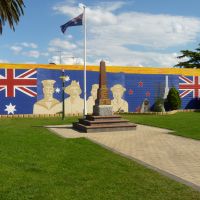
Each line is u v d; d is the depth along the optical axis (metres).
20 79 27.84
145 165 10.22
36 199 6.99
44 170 9.39
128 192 7.52
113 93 30.72
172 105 31.88
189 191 7.60
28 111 28.03
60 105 28.95
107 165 10.10
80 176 8.81
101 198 7.11
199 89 34.12
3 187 7.75
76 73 29.48
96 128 18.34
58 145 13.55
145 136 16.69
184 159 11.30
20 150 12.27
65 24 24.59
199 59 59.38
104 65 20.17
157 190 7.67
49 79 28.67
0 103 27.30
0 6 20.78
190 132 17.62
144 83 31.81
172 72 33.00
